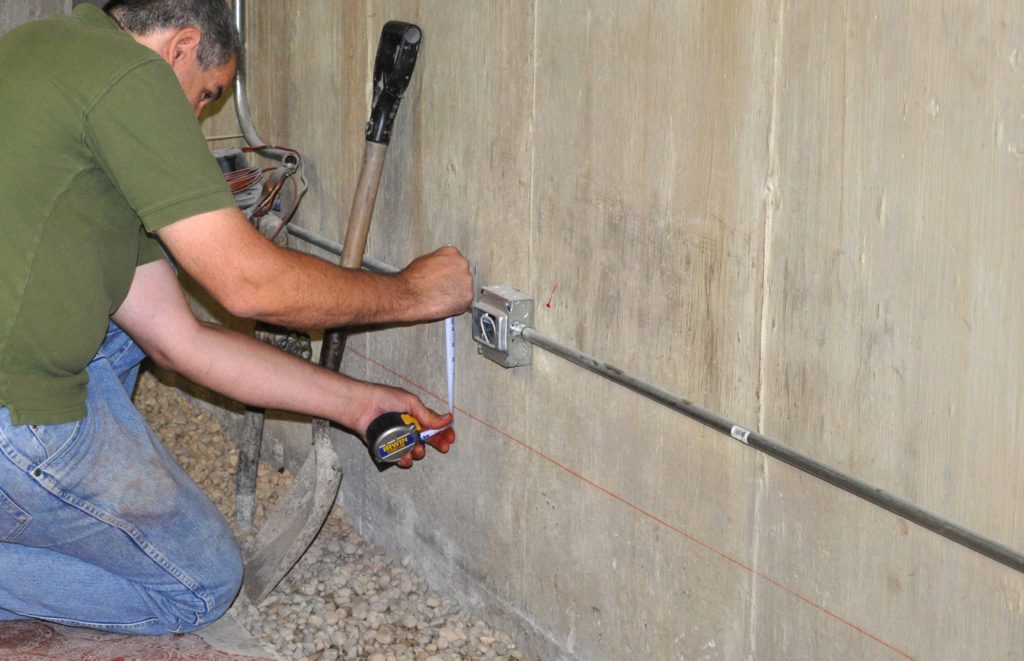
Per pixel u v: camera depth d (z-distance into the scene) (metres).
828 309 1.65
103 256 1.91
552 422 2.23
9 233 1.81
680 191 1.84
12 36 1.85
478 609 2.55
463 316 2.39
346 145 2.61
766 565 1.84
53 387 1.94
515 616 2.44
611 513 2.13
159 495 2.16
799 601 1.80
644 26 1.83
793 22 1.61
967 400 1.50
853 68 1.54
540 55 2.05
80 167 1.81
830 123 1.59
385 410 2.32
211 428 3.38
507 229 2.21
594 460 2.14
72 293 1.87
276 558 2.56
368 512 2.89
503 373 2.33
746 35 1.68
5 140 1.78
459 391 2.46
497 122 2.18
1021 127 1.38
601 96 1.94
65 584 2.24
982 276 1.45
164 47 1.99
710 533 1.93
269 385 2.23
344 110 2.59
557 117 2.04
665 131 1.84
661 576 2.05
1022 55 1.36
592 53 1.94
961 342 1.49
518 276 2.21
